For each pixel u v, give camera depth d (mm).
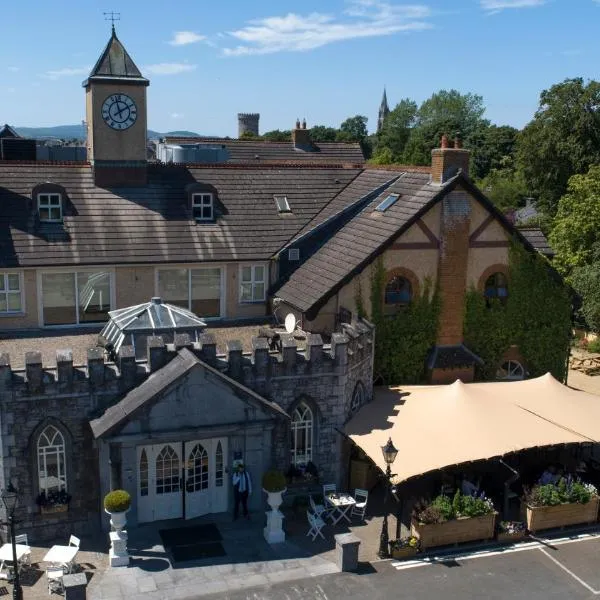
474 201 30828
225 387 22797
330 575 21328
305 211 34938
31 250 29125
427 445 24047
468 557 22719
